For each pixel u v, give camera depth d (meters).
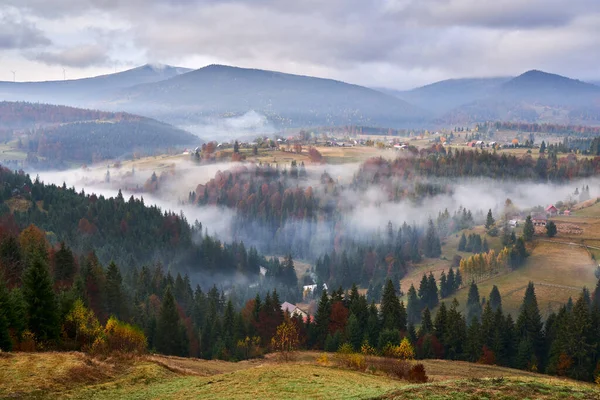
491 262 196.00
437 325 113.81
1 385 42.06
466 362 94.69
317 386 45.88
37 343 61.59
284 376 49.97
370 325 105.44
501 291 178.00
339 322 109.50
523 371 91.75
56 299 71.69
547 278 183.62
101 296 103.88
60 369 47.16
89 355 54.97
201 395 43.41
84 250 179.50
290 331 98.44
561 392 35.59
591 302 157.25
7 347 55.59
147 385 47.41
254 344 102.75
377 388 45.41
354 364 63.50
